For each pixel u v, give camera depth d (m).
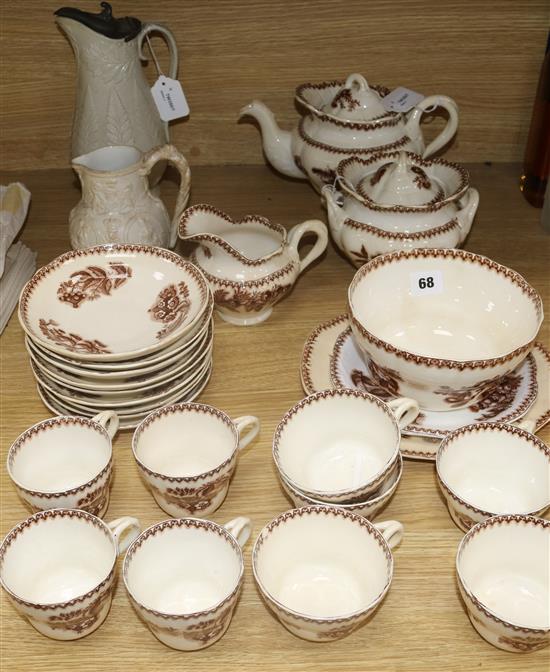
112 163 1.18
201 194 1.38
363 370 0.97
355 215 1.12
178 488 0.82
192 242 1.20
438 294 1.02
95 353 0.95
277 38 1.32
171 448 0.91
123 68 1.16
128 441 0.97
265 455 0.95
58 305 1.00
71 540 0.80
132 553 0.76
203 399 1.01
